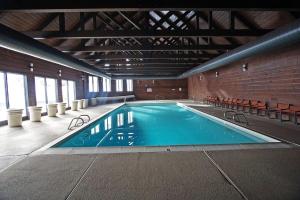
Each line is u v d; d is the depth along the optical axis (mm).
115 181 2637
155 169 2998
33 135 5418
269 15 6410
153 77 16750
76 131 5934
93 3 3562
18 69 7965
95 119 8211
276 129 5535
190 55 9062
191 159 3379
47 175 2852
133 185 2521
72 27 7992
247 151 3740
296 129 5508
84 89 15500
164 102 17484
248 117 7781
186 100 19719
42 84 11039
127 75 16562
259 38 5477
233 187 2428
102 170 2994
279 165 3062
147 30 5242
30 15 6125
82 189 2449
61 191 2410
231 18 5656
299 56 6348
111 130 7844
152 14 9375
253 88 9047
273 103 7672
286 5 3670
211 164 3148
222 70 12602
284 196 2221
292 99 6672
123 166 3131
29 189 2471
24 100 8547
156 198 2221
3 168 3125
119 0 3580
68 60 7250
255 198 2189
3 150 4055
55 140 4840
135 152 3787
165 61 11047
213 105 13594
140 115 11570
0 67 7027
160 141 6281
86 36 5293
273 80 7637
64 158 3535
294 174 2752
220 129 7543
